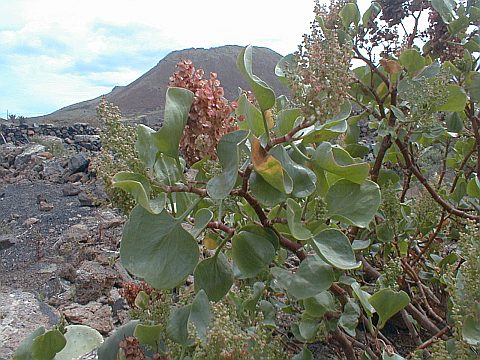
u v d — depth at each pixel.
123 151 1.47
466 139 3.26
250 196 1.49
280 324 2.51
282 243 1.59
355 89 2.71
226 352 1.21
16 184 12.52
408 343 2.89
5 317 4.02
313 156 1.48
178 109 1.37
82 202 9.54
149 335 1.38
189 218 1.79
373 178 2.58
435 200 2.48
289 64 1.57
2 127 19.39
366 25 2.58
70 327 1.66
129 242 1.33
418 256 2.65
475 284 1.42
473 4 2.72
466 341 1.41
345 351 1.96
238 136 1.39
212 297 1.49
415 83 2.32
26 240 7.79
